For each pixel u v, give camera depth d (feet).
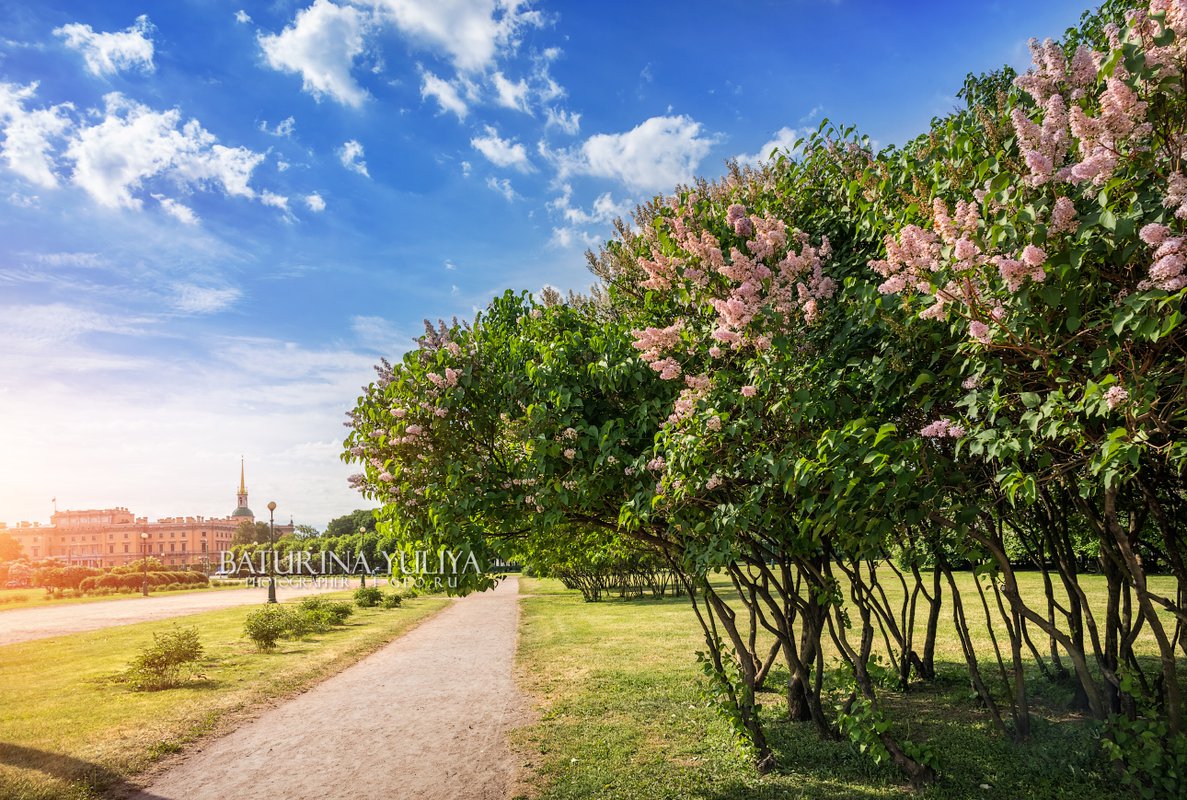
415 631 67.67
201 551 477.36
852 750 19.98
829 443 13.34
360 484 20.92
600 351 18.65
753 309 14.52
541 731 25.98
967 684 28.53
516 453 19.62
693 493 15.75
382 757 24.45
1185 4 8.86
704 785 18.65
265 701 34.78
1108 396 10.17
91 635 67.21
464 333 20.24
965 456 15.66
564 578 117.70
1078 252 10.13
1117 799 15.39
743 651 20.48
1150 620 14.57
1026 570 87.76
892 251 11.91
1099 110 10.98
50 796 20.79
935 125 17.17
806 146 19.42
